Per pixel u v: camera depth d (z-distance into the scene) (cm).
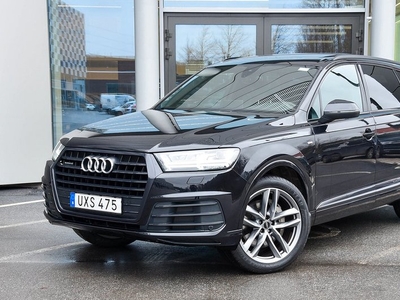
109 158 379
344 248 482
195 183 359
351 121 471
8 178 806
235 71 525
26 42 798
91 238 471
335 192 451
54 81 884
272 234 405
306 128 427
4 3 777
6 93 791
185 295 367
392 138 507
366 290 376
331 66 483
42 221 591
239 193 370
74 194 396
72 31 891
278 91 468
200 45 915
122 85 920
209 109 479
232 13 909
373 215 622
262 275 405
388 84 544
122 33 909
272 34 917
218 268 424
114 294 370
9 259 450
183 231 360
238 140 380
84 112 908
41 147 823
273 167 393
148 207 360
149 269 423
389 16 850
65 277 405
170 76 918
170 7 902
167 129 402
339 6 914
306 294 368
